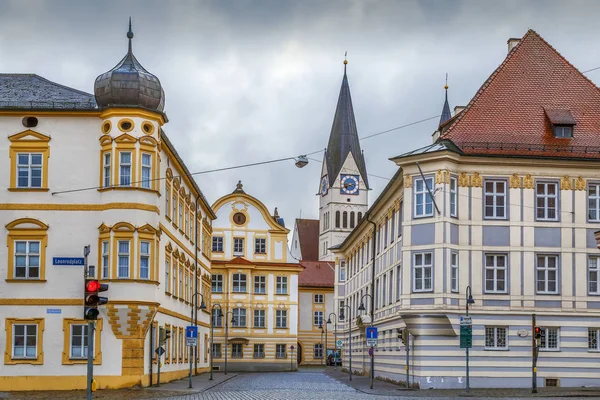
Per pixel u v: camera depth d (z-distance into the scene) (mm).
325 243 168750
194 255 66688
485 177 47406
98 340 43656
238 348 94625
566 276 47281
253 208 97750
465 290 46469
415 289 46500
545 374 46562
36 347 43656
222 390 45000
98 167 44656
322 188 173125
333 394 41406
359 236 79438
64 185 44562
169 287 52844
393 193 55219
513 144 48000
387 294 59188
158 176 45094
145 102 44656
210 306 82250
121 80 44156
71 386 43312
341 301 96312
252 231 97375
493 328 46688
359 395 40562
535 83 51062
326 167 169500
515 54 52094
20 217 44375
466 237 46906
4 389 43094
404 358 51094
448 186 46438
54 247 44219
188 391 42781
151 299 44062
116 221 43750
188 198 62125
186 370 62750
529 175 47656
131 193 43938
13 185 44594
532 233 47344
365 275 74188
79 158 44719
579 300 47188
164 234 49750
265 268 96062
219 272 95250
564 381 46562
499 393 41344
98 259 44094
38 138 44719
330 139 170250
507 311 46594
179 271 57625
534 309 46844
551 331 47031
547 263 47438
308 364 118688
